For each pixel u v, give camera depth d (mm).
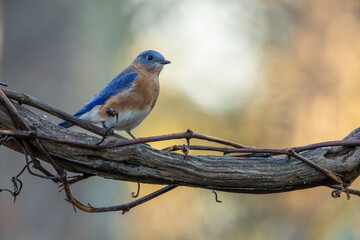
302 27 17594
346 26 17203
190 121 15781
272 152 4543
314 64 16953
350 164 4551
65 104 12562
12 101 4312
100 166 4395
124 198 14461
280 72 16859
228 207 15031
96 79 13812
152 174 4480
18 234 11539
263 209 14586
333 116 15852
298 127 15766
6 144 4254
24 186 11672
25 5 12352
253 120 15719
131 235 14844
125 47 15703
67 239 12031
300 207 14094
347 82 16312
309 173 4586
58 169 4242
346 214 11859
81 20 12961
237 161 4570
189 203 15531
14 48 12320
